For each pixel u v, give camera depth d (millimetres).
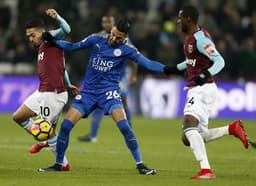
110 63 33750
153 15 92375
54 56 35094
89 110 33969
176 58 78062
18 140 51500
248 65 77812
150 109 76438
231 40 79562
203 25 80312
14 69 79500
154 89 76312
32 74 75375
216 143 52969
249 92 76438
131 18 80250
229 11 84062
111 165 37750
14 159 39469
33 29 35438
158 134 59031
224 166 38344
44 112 35219
